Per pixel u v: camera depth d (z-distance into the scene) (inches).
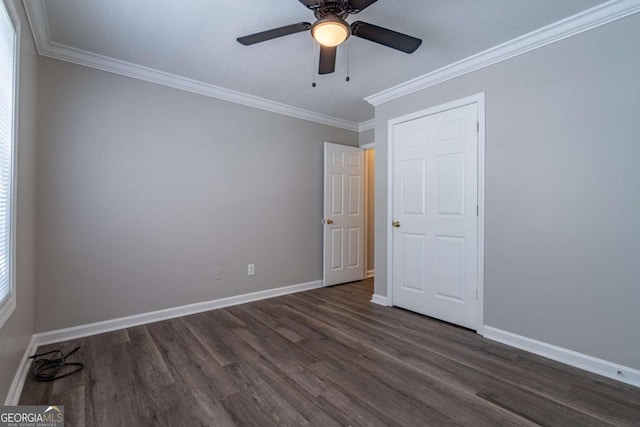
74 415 61.2
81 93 99.1
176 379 74.2
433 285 117.0
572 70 82.4
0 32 55.6
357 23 68.3
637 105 72.9
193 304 122.0
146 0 73.8
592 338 79.0
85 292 99.6
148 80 111.7
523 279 91.7
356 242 177.5
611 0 73.5
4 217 60.1
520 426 58.8
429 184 118.1
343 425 58.9
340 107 151.3
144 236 110.8
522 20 81.7
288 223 151.9
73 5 75.4
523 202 91.7
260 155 141.9
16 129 64.7
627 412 62.7
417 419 60.6
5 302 58.6
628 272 74.0
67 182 96.6
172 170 117.0
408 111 125.2
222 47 95.3
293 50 97.3
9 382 62.6
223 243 130.1
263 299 141.5
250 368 79.5
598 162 78.4
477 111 103.1
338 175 168.6
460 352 89.1
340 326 108.7
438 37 89.8
